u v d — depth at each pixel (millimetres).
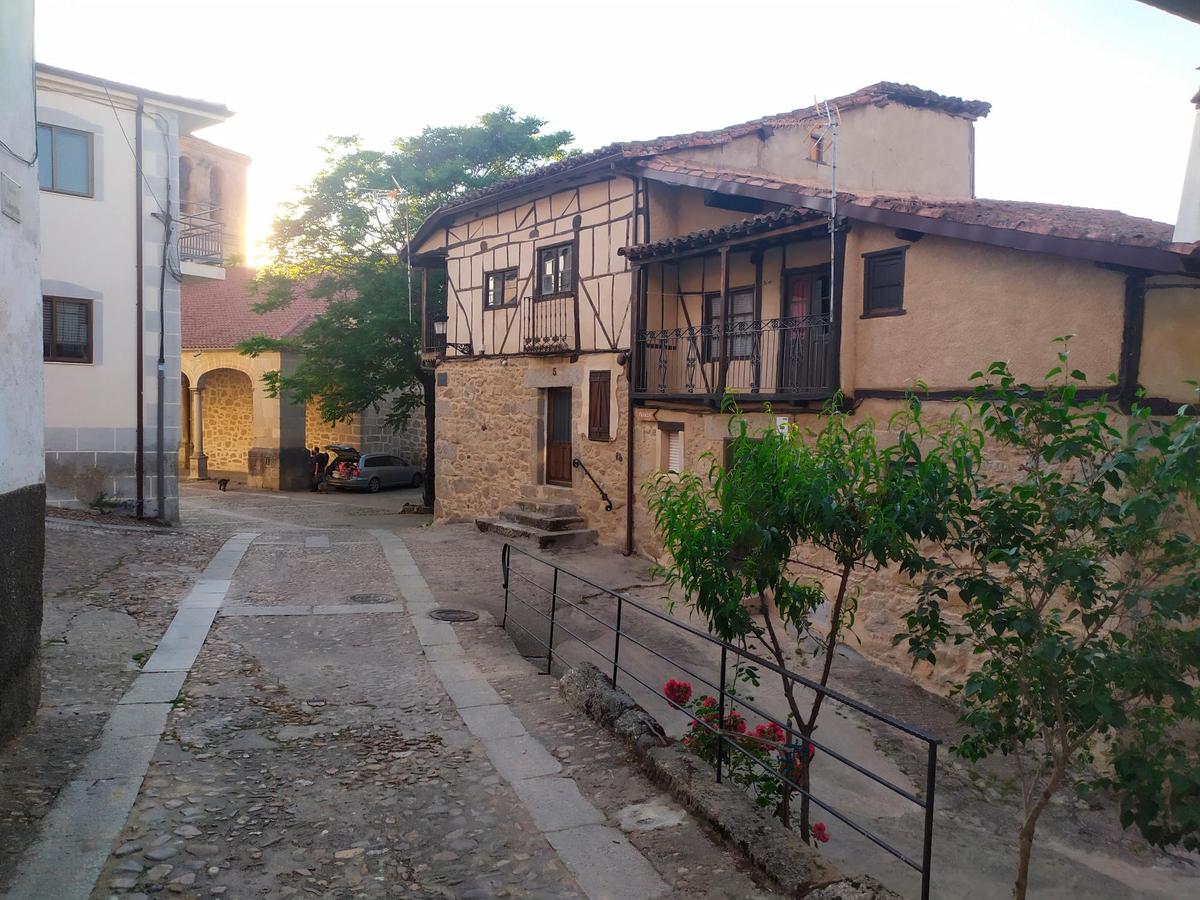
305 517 18875
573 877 3455
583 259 12594
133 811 3879
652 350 11500
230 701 5445
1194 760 3240
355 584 9359
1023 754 6254
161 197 13641
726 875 3471
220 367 27141
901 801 5645
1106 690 3283
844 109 11773
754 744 4805
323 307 27672
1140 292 5836
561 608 9352
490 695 5801
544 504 13125
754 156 12086
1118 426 5926
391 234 19250
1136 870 4852
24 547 4539
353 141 19188
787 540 4211
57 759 4340
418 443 28938
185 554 10523
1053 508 3566
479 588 9680
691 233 10500
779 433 4285
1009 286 6699
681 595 9914
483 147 19375
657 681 7508
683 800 4133
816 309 9594
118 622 7008
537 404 13836
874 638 8078
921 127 12688
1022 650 3645
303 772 4445
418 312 18766
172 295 13875
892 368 7773
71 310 12922
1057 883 4672
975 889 4582
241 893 3279
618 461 12016
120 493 13414
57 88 12547
